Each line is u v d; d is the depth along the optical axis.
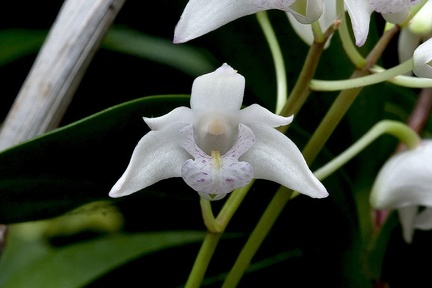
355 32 0.17
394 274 0.23
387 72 0.19
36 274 0.26
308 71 0.19
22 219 0.21
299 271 0.23
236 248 0.23
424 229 0.22
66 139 0.19
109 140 0.20
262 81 0.23
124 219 0.23
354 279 0.22
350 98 0.19
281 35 0.22
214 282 0.23
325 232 0.22
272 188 0.21
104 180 0.20
